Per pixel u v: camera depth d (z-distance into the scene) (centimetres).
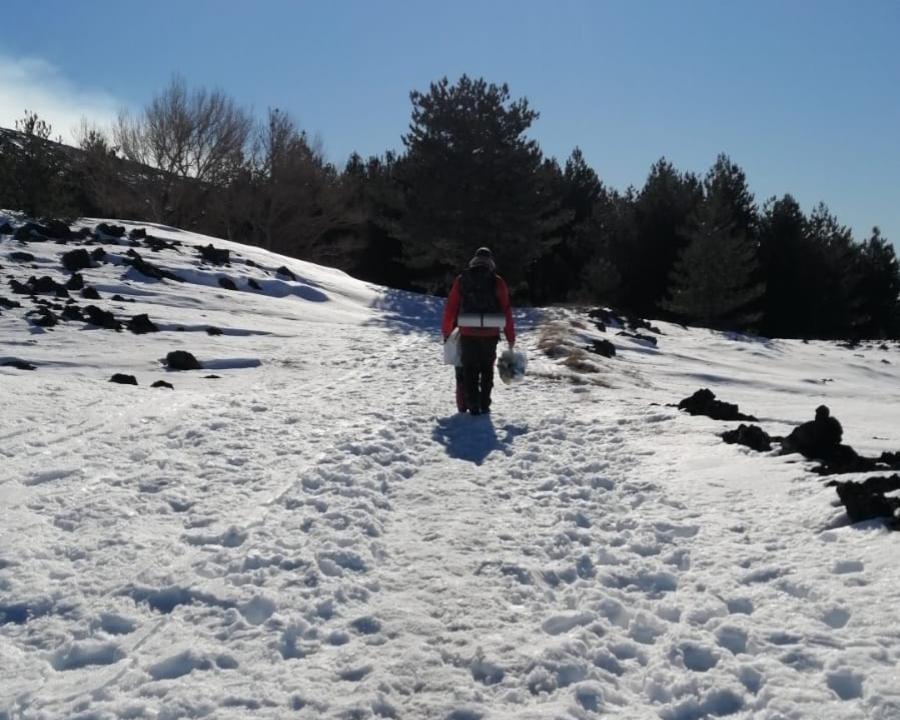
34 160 2508
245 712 316
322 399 981
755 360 2091
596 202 4541
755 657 348
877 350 2578
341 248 4588
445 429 823
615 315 2430
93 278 1902
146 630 387
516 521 545
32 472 623
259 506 563
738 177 4038
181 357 1232
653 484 616
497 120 3156
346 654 362
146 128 4303
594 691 329
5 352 1230
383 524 538
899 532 448
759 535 489
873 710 297
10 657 363
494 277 902
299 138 4734
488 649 363
